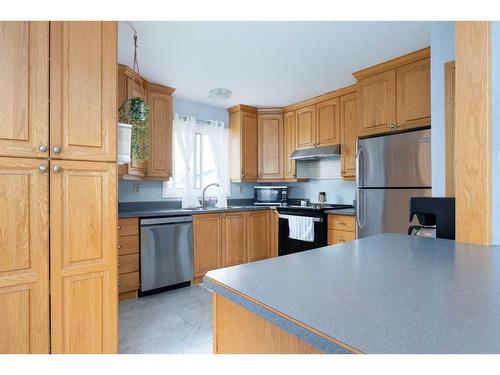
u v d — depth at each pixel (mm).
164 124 3393
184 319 2449
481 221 1244
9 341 1383
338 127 3605
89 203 1592
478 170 1246
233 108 4285
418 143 2523
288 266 934
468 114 1273
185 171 3828
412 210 1598
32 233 1436
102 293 1637
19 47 1389
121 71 2676
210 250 3486
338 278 812
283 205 4250
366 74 2961
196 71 2990
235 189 4512
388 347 472
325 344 509
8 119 1362
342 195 4035
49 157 1468
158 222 3043
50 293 1480
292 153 4168
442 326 534
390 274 844
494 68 1236
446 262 968
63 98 1504
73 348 1544
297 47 2480
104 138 1636
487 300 647
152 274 2988
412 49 2529
